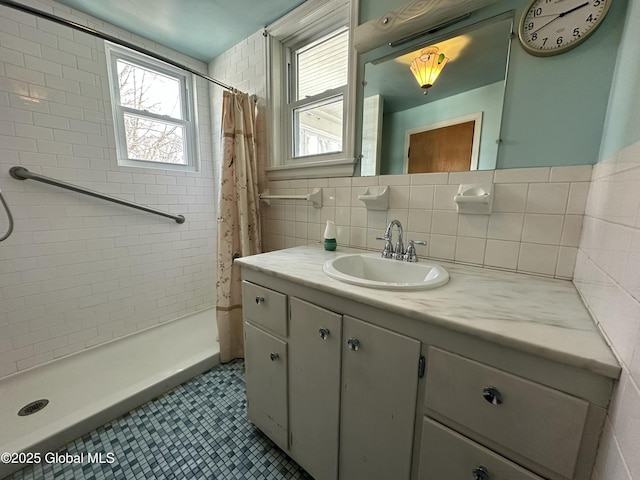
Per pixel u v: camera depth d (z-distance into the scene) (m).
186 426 1.29
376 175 1.33
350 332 0.82
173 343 1.90
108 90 1.73
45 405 1.33
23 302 1.53
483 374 0.59
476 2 0.95
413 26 1.10
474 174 1.05
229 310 1.76
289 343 1.03
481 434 0.61
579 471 0.51
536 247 0.95
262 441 1.22
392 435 0.77
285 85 1.83
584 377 0.48
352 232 1.47
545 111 0.91
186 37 1.88
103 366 1.64
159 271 2.10
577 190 0.87
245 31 1.80
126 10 1.59
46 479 1.03
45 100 1.51
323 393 0.93
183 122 2.19
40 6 1.46
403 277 1.12
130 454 1.14
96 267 1.78
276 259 1.20
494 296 0.77
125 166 1.86
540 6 0.88
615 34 0.77
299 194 1.71
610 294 0.53
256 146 1.91
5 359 1.49
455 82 1.08
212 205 2.37
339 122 1.57
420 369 0.69
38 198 1.53
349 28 1.34
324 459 0.96
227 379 1.63
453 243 1.13
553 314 0.65
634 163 0.49
